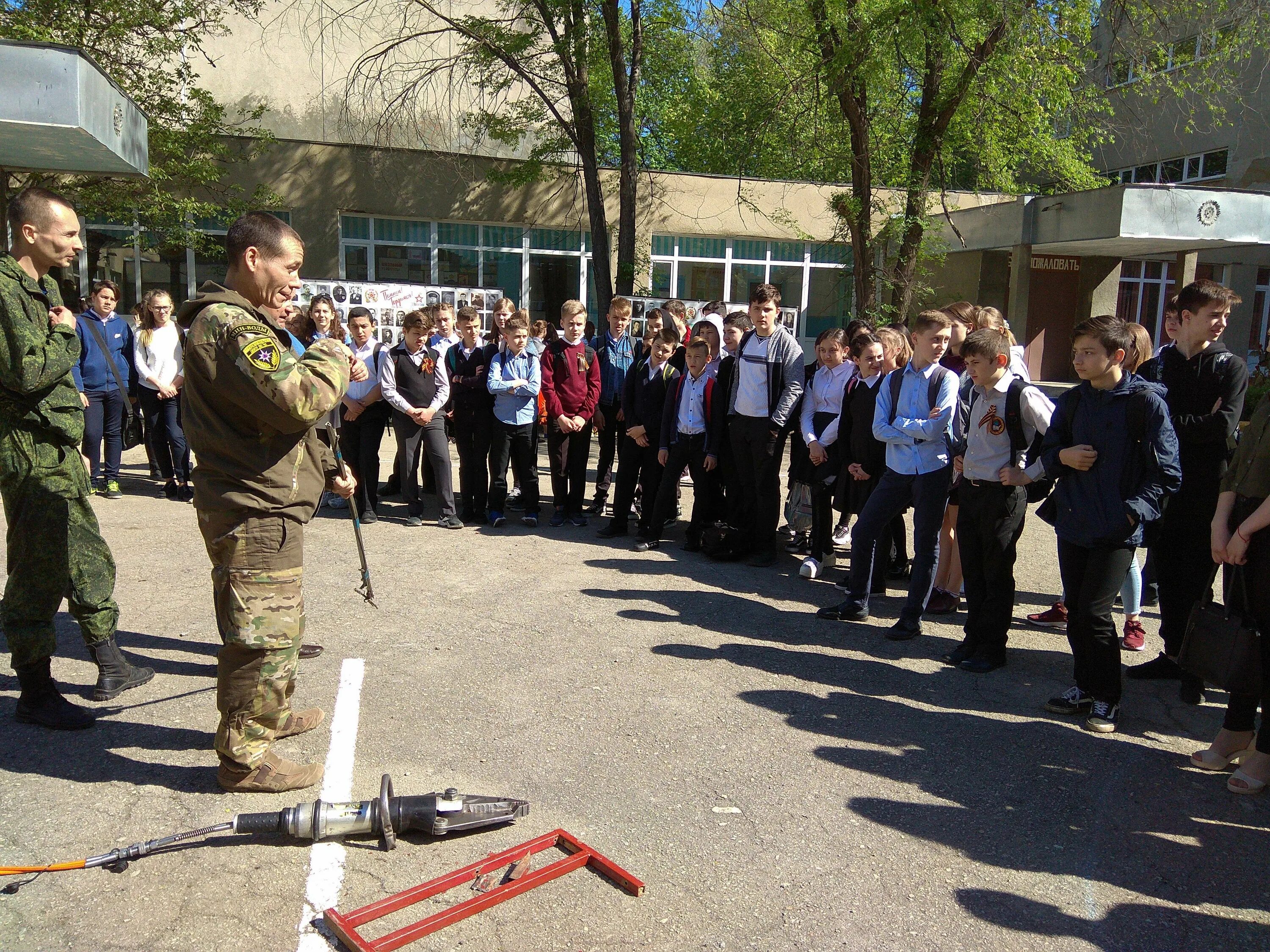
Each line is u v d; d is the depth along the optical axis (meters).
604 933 2.65
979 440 4.79
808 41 12.78
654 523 7.14
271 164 17.53
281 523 3.18
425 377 7.48
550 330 10.83
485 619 5.30
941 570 5.96
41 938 2.53
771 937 2.67
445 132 19.19
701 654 4.89
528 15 15.78
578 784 3.48
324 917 2.64
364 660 4.61
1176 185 16.89
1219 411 4.54
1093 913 2.84
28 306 3.54
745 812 3.34
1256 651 3.65
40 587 3.65
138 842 2.98
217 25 15.95
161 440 8.24
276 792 3.31
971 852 3.15
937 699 4.46
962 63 12.52
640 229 19.55
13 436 3.57
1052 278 22.03
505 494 7.80
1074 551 4.21
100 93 7.64
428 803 3.05
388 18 18.80
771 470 6.71
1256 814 3.47
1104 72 14.36
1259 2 14.24
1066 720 4.27
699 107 18.08
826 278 20.91
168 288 17.12
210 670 4.40
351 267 18.45
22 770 3.40
